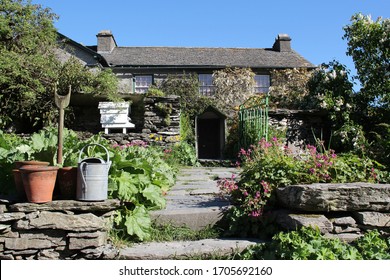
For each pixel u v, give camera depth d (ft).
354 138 28.60
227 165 32.60
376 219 9.54
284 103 40.45
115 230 9.72
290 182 10.91
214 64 43.93
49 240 8.68
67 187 9.25
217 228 10.70
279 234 9.03
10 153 10.58
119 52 47.67
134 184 10.57
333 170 11.31
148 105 33.32
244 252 9.26
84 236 8.67
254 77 44.98
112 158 10.68
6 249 8.59
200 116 41.73
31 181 8.59
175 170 22.88
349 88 32.76
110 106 32.22
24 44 30.76
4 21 29.76
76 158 10.36
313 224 9.36
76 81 30.27
